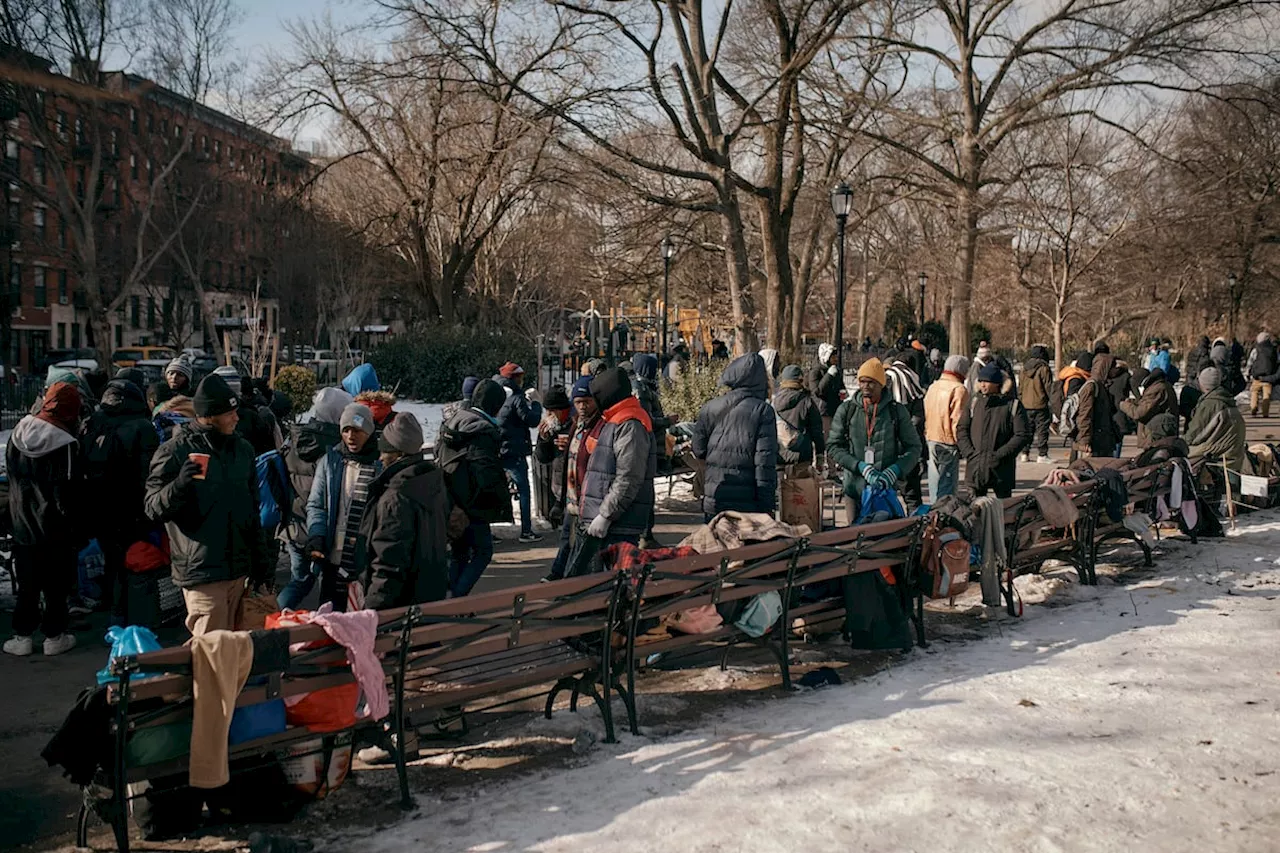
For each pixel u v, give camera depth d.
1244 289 42.09
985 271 37.94
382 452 5.25
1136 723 5.37
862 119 30.27
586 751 5.23
